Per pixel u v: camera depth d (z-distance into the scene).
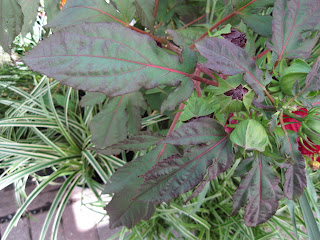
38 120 0.56
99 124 0.39
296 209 0.54
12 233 0.58
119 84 0.19
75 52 0.17
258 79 0.19
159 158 0.30
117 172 0.30
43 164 0.50
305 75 0.19
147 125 0.56
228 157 0.21
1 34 0.29
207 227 0.51
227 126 0.20
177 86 0.22
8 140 0.53
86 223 0.61
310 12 0.22
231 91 0.19
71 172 0.54
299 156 0.20
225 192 0.58
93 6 0.25
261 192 0.22
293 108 0.20
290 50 0.23
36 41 0.54
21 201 0.60
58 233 0.59
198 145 0.20
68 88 0.52
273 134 0.20
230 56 0.19
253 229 0.55
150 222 0.56
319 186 0.54
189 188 0.21
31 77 0.63
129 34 0.18
